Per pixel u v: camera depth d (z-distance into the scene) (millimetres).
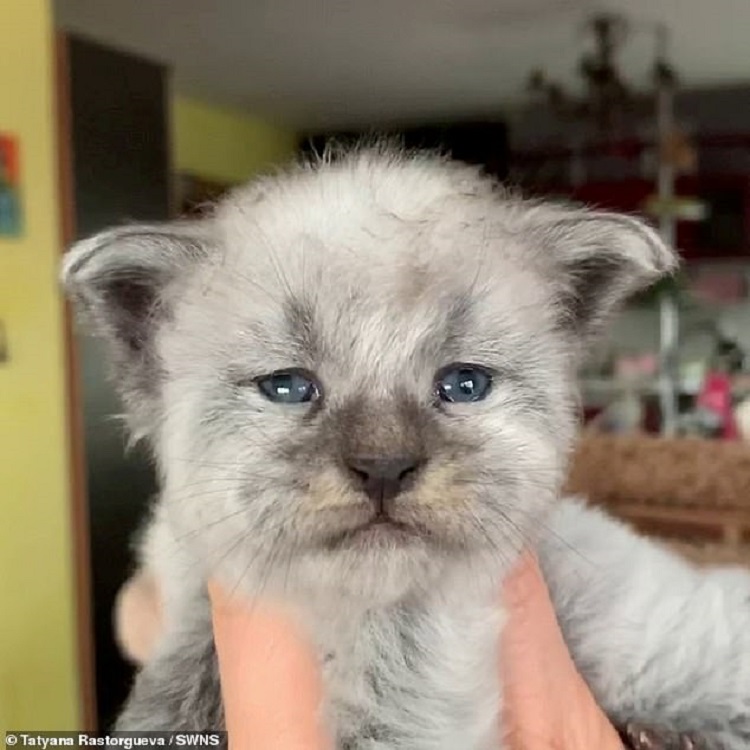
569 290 146
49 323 352
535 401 132
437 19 543
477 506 123
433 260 126
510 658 141
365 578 124
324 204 133
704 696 151
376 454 118
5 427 340
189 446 130
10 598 344
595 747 142
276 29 551
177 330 136
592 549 159
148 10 507
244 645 131
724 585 161
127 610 179
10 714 341
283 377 125
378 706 130
